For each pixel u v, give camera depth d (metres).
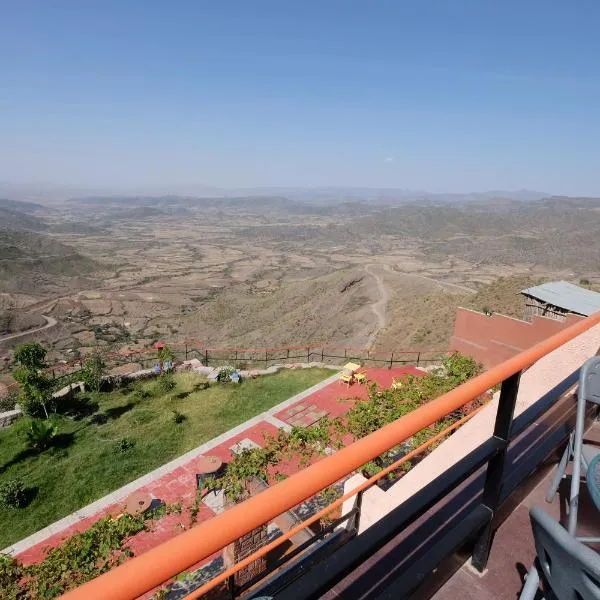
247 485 7.15
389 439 1.14
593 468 1.88
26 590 6.09
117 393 15.19
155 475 10.88
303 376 15.89
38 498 10.28
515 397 1.64
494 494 1.75
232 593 2.04
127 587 0.70
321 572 1.22
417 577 1.50
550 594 1.42
